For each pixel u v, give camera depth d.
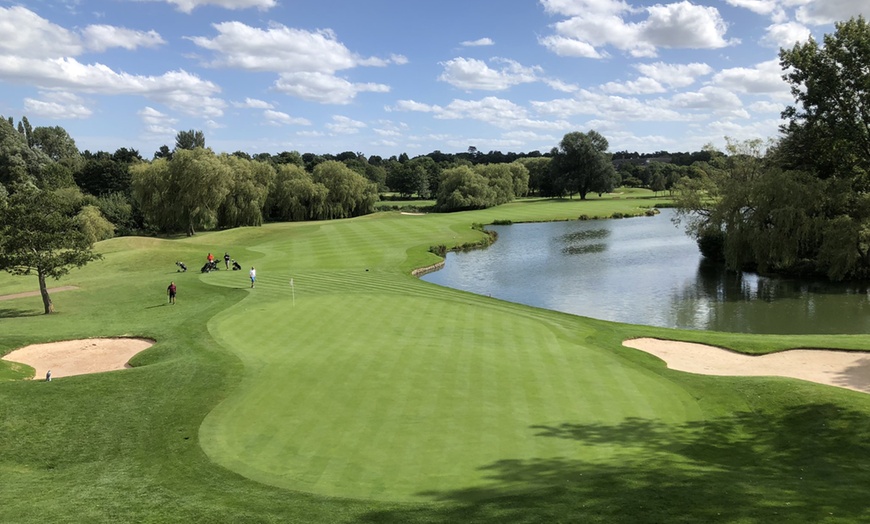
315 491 12.17
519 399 18.00
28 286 51.50
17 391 19.11
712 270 58.88
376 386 19.11
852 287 49.28
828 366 23.33
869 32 49.00
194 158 90.31
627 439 15.06
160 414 17.27
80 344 28.44
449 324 29.34
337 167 121.12
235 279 47.47
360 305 34.22
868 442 14.78
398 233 82.56
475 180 133.88
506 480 12.49
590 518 10.27
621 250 73.62
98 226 83.38
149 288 45.66
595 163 156.25
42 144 169.62
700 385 19.86
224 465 13.71
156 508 11.55
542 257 68.44
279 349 24.12
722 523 9.89
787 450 14.64
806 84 52.81
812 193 50.16
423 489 12.11
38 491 12.81
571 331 29.09
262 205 102.50
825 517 9.98
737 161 65.69
